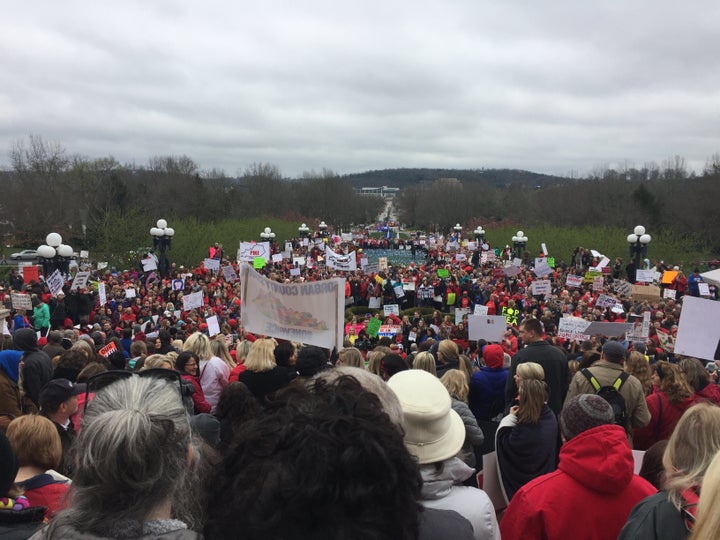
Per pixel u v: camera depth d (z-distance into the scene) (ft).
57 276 64.08
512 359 21.13
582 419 10.33
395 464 5.27
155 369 7.54
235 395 16.24
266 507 4.95
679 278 96.94
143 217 147.43
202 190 264.72
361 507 4.97
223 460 5.69
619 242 157.48
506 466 14.24
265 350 20.84
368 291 108.68
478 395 22.66
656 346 39.91
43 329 59.06
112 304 71.97
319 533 4.94
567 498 9.83
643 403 17.69
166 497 5.82
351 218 380.17
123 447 5.57
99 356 25.95
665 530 7.46
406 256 220.02
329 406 5.77
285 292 27.96
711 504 6.00
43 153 226.38
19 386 25.44
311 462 4.99
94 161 291.38
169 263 138.00
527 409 14.10
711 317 29.45
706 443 8.21
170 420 6.03
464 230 324.39
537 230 192.03
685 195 217.97
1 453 9.49
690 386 20.06
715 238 201.46
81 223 212.43
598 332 41.42
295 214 335.06
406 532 5.22
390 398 7.71
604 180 266.36
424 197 411.54
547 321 59.06
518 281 106.93
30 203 188.65
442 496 9.29
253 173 362.33
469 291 101.50
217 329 52.37
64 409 15.46
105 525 5.54
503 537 10.55
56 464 11.98
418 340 61.26
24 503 9.76
